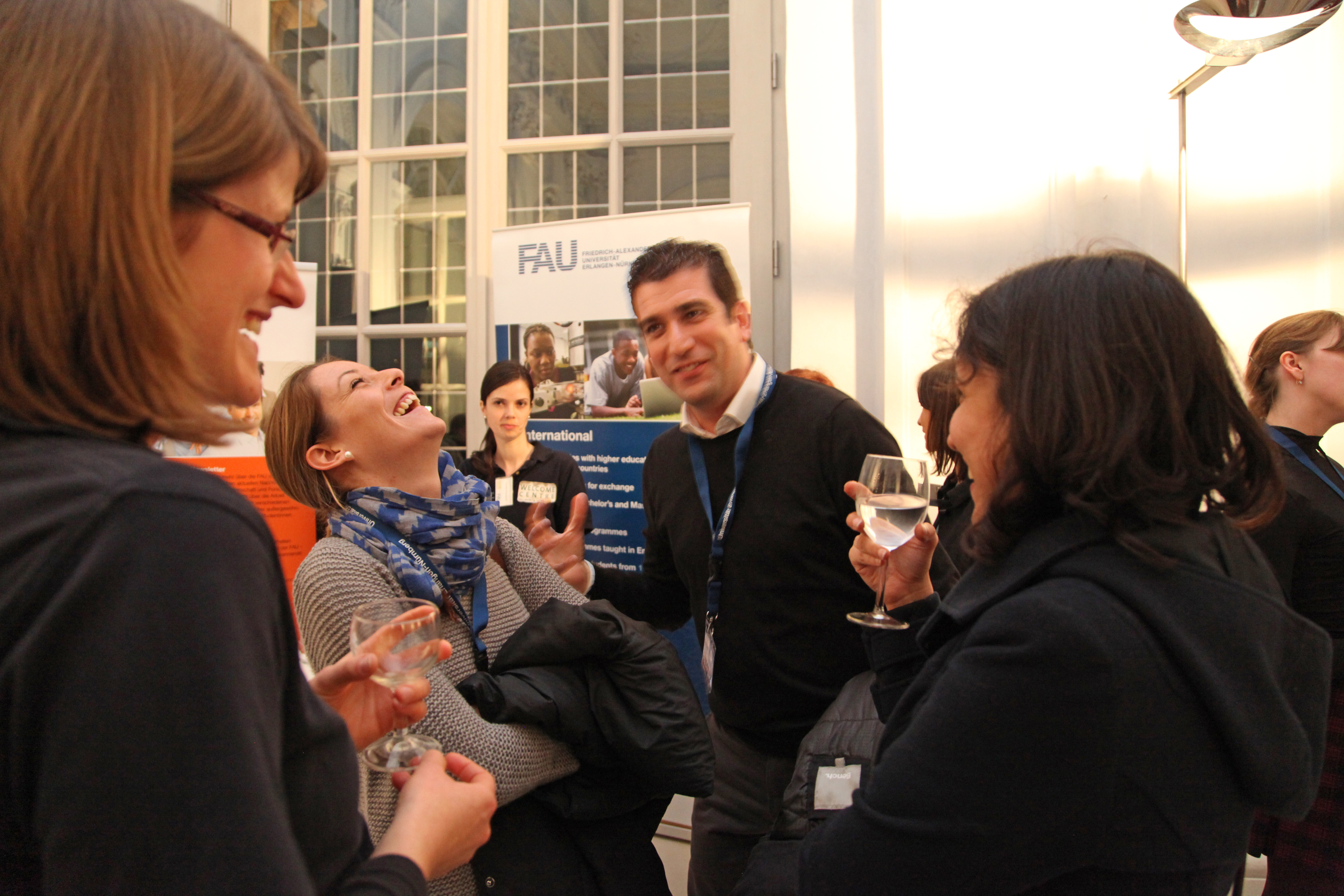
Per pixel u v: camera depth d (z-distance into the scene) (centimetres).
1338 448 263
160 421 48
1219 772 66
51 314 45
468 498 132
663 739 113
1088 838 65
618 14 349
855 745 113
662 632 263
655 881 121
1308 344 190
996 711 66
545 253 313
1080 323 72
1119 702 63
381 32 377
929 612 109
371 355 382
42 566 41
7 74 45
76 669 40
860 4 299
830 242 305
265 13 388
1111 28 274
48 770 40
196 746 41
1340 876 169
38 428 45
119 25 47
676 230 293
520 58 363
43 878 41
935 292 292
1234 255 271
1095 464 69
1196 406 72
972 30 287
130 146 45
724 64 339
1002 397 77
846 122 303
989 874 68
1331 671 75
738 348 158
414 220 377
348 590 115
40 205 44
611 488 306
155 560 42
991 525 76
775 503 151
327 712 55
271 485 287
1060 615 65
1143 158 274
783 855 98
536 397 315
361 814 63
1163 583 67
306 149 57
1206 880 68
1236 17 192
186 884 40
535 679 114
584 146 354
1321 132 262
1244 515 75
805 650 150
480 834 68
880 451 148
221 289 51
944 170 290
